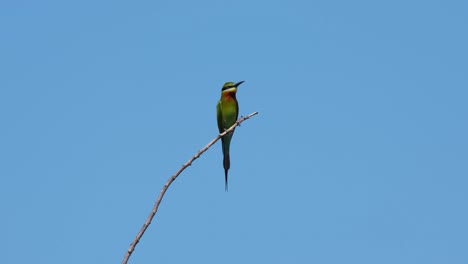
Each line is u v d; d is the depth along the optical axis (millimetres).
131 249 4602
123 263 4543
